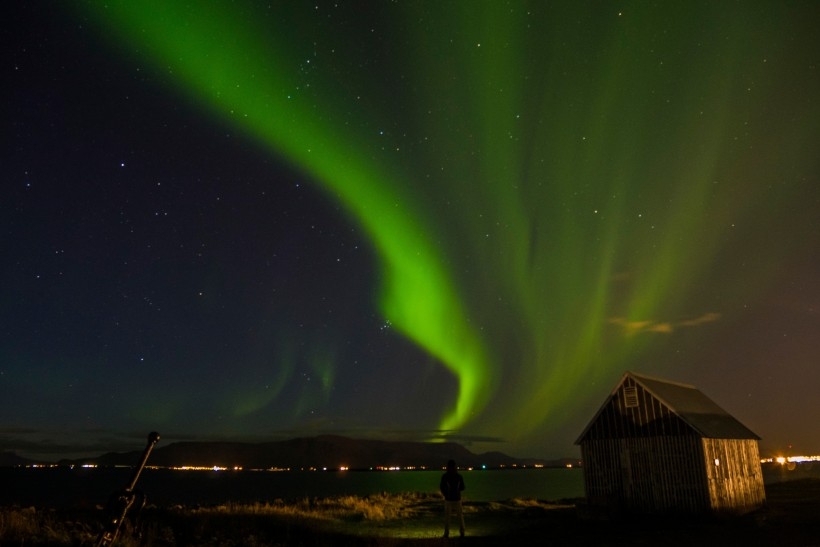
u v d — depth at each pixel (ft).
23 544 41.47
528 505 119.03
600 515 82.58
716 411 104.01
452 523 86.02
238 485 412.36
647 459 86.79
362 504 113.29
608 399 91.76
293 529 68.80
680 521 79.36
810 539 61.93
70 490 317.22
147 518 64.13
